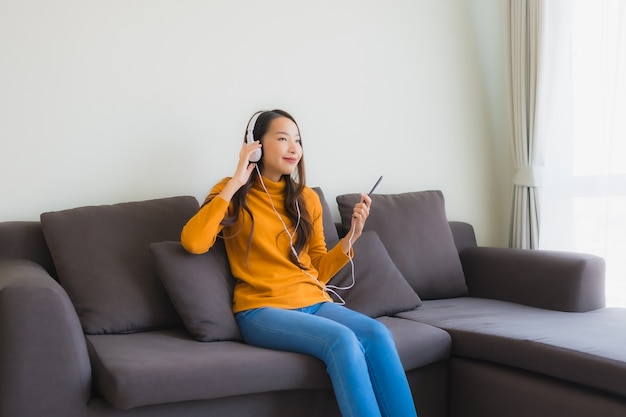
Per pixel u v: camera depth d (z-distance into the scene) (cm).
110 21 260
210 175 281
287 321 203
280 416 195
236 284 228
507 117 368
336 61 314
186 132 276
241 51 288
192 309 211
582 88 313
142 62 267
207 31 280
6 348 164
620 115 297
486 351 224
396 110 333
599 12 304
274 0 297
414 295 271
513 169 356
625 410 187
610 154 301
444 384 239
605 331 221
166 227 242
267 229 228
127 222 236
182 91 275
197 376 176
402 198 308
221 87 283
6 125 243
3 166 243
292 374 191
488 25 364
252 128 241
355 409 182
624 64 295
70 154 254
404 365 218
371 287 262
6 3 243
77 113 255
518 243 338
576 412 199
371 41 325
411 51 338
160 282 229
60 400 169
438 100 347
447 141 351
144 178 267
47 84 249
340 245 237
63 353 169
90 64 257
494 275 299
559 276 267
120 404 167
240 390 183
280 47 298
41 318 167
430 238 300
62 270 222
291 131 236
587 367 195
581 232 316
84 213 233
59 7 251
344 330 193
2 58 242
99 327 214
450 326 241
